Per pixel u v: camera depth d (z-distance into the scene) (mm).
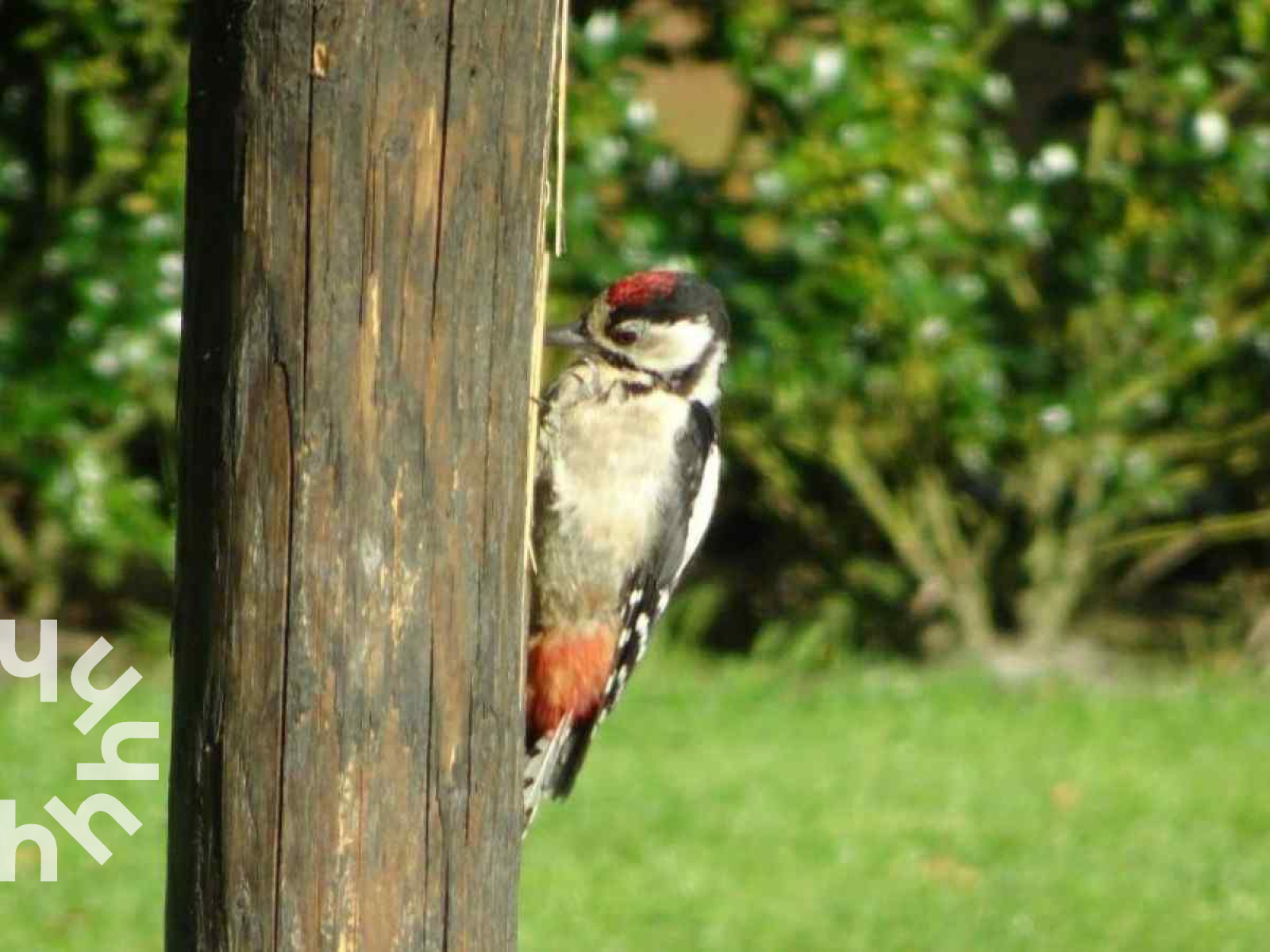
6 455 13609
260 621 4938
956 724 13586
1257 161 14023
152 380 13523
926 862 11289
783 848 11383
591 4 13648
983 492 15148
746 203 13609
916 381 14031
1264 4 13812
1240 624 15852
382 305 4852
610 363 7660
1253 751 13297
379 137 4777
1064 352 14484
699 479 7703
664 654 15008
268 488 4887
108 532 13672
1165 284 14398
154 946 9852
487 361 5012
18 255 13391
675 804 11953
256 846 5012
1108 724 13672
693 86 16797
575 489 7375
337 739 4980
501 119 4918
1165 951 10172
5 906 10258
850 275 13562
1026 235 14008
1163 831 11812
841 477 15016
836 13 13461
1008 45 15383
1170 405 14750
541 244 5172
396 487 4938
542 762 7406
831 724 13547
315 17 4707
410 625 5008
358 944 5062
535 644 7418
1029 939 10258
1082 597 15672
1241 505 15602
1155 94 14109
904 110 13562
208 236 4895
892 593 15148
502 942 5305
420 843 5098
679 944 10070
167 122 13164
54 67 12969
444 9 4781
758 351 13586
